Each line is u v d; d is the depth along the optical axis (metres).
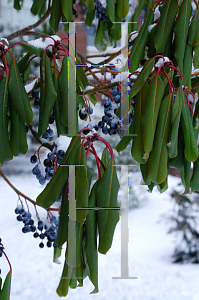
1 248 0.65
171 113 0.54
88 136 0.54
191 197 1.94
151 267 1.67
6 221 2.15
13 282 1.52
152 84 0.53
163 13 0.56
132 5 0.72
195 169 0.60
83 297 1.46
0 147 0.55
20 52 1.02
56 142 0.57
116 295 1.45
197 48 0.56
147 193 2.40
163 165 0.53
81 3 0.71
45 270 1.67
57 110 0.57
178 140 0.59
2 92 0.56
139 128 0.54
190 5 0.56
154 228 2.05
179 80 0.57
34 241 2.02
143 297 1.43
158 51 0.56
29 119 0.56
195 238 1.87
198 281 1.55
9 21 1.48
